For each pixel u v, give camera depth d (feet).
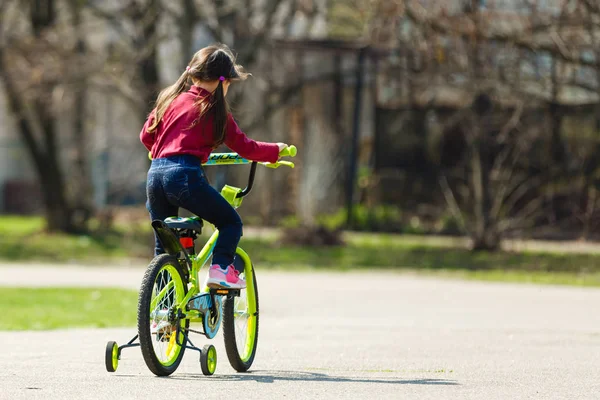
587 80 192.34
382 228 242.37
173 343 60.90
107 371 62.59
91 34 254.68
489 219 199.41
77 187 244.22
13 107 228.22
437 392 56.13
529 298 132.77
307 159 235.61
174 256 59.21
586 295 137.39
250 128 209.15
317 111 261.03
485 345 83.25
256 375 62.18
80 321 102.32
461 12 186.50
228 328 61.98
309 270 174.91
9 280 153.58
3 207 360.48
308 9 223.71
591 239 222.28
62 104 215.51
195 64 59.41
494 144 203.00
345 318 107.86
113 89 203.62
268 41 220.64
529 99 189.26
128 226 248.73
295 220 243.40
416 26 188.75
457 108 229.45
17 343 81.46
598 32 179.63
